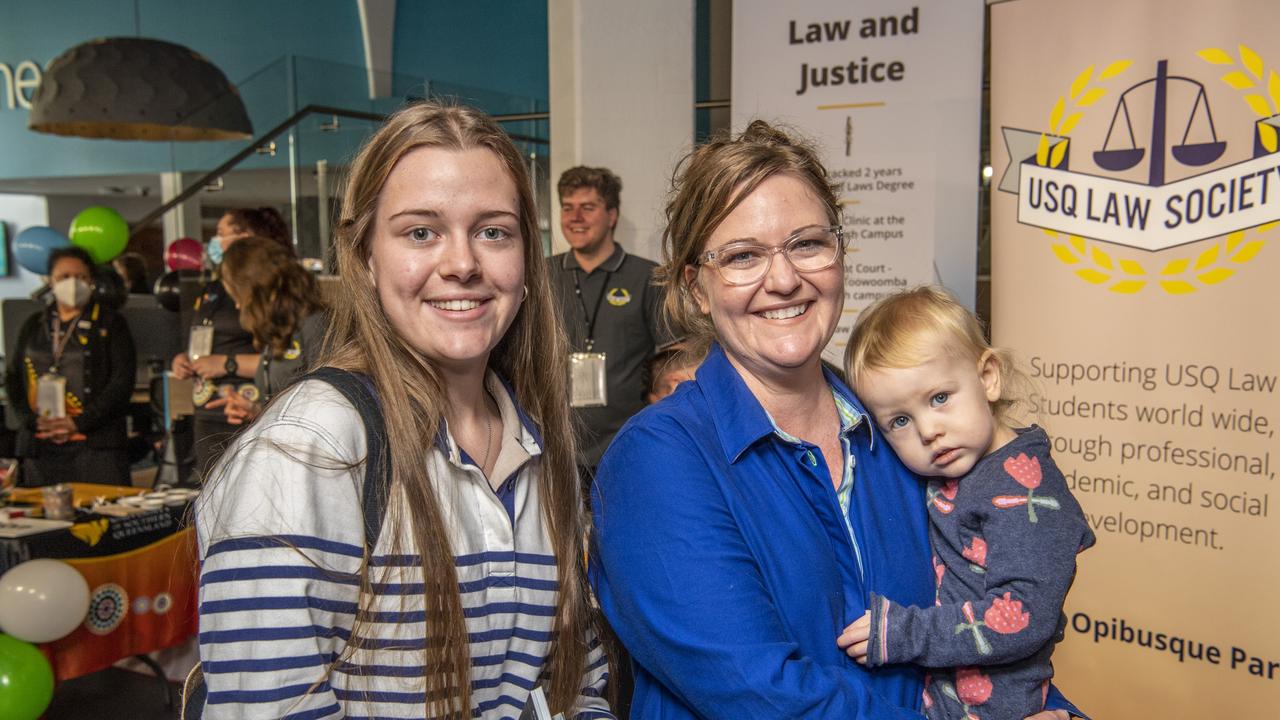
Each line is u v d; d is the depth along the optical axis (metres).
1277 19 2.56
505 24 8.12
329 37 8.69
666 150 4.59
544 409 1.38
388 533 1.09
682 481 1.25
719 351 1.41
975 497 1.46
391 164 1.15
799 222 1.30
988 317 3.78
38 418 4.82
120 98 4.47
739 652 1.17
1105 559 2.90
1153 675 2.82
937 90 3.55
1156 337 2.79
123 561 3.56
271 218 4.81
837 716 1.16
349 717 1.09
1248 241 2.62
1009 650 1.35
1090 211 2.90
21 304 5.99
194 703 1.14
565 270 4.25
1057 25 2.94
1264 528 2.61
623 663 2.16
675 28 4.55
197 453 4.39
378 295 1.19
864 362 1.51
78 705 3.84
